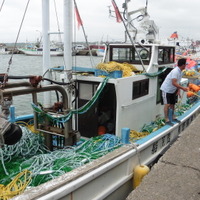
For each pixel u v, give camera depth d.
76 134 4.67
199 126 5.29
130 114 5.30
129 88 5.10
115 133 5.00
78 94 5.35
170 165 3.70
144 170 4.10
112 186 3.72
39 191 2.76
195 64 15.52
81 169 3.30
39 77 3.97
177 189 3.14
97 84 5.02
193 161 3.81
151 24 6.53
